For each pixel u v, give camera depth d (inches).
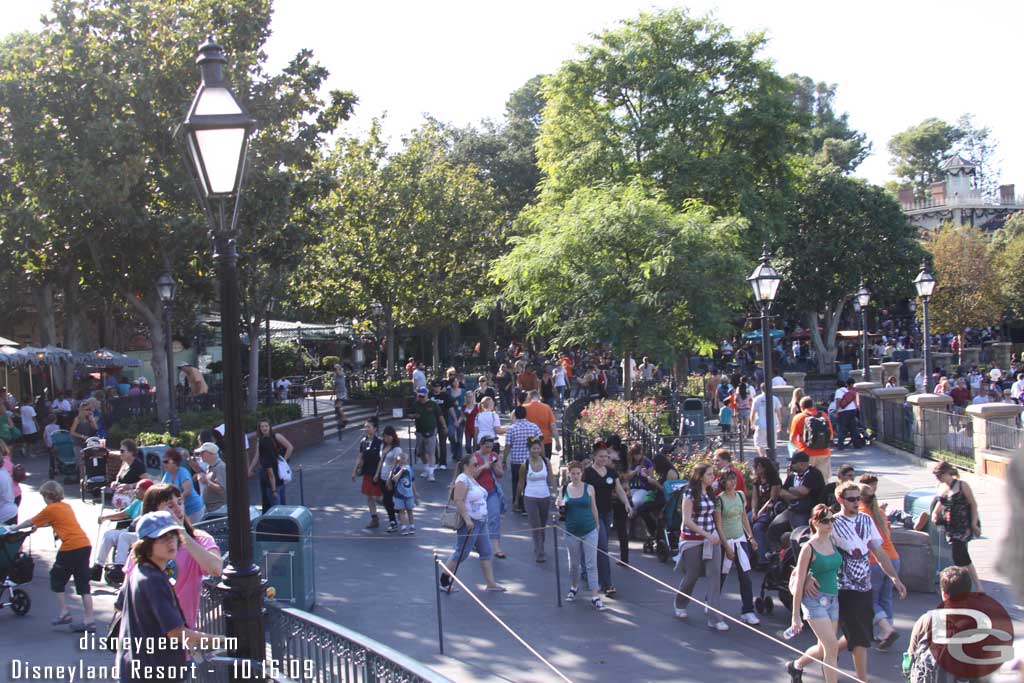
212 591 297.3
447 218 1558.8
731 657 351.9
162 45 872.3
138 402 983.6
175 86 847.1
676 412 905.5
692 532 391.9
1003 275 1931.6
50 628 384.5
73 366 1317.7
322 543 551.8
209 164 227.6
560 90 1346.0
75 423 786.8
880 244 1758.1
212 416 927.0
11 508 463.2
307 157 983.0
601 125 1325.0
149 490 275.7
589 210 808.3
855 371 1523.1
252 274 1009.5
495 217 1755.7
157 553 213.2
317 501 698.2
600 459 461.4
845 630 309.1
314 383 1673.2
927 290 932.6
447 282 1584.6
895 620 392.8
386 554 522.9
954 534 394.0
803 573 303.7
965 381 1230.3
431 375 1568.7
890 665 339.3
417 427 775.7
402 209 1510.8
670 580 464.8
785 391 1001.5
